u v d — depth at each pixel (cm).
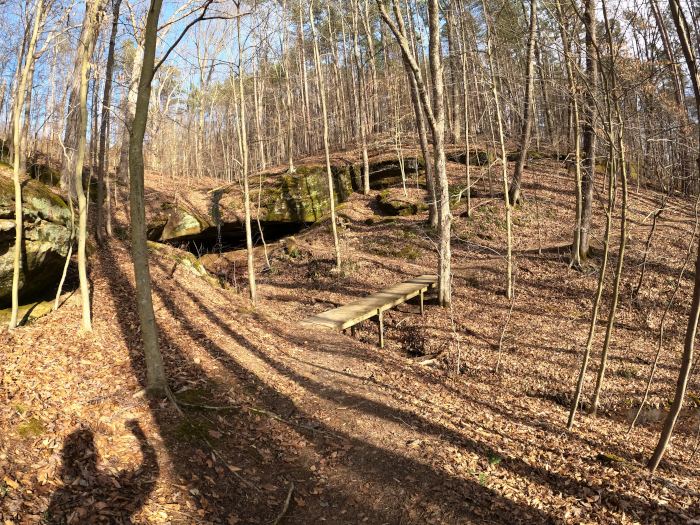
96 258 1202
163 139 2786
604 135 842
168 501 442
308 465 581
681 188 1873
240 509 470
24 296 822
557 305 1388
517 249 1766
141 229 582
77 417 518
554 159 2384
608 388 997
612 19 877
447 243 1410
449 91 3005
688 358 604
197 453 527
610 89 724
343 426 689
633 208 1852
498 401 914
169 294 1105
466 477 599
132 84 1453
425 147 2019
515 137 2783
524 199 2064
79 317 837
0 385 538
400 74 2898
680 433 838
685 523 539
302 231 2361
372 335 1349
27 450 439
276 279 1856
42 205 820
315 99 3925
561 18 844
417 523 506
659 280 1370
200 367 760
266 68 2697
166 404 595
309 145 3766
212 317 1054
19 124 702
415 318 1374
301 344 1045
